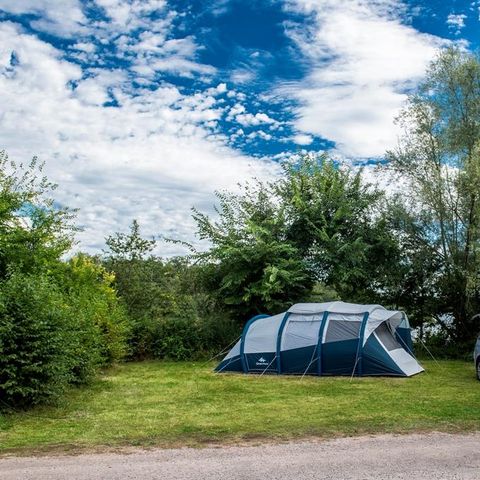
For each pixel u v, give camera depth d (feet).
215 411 36.58
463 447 26.30
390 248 76.59
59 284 55.47
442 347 76.33
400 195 77.97
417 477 21.77
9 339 35.37
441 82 76.28
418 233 76.64
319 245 77.05
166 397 42.60
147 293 77.56
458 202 73.31
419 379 51.72
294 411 36.24
